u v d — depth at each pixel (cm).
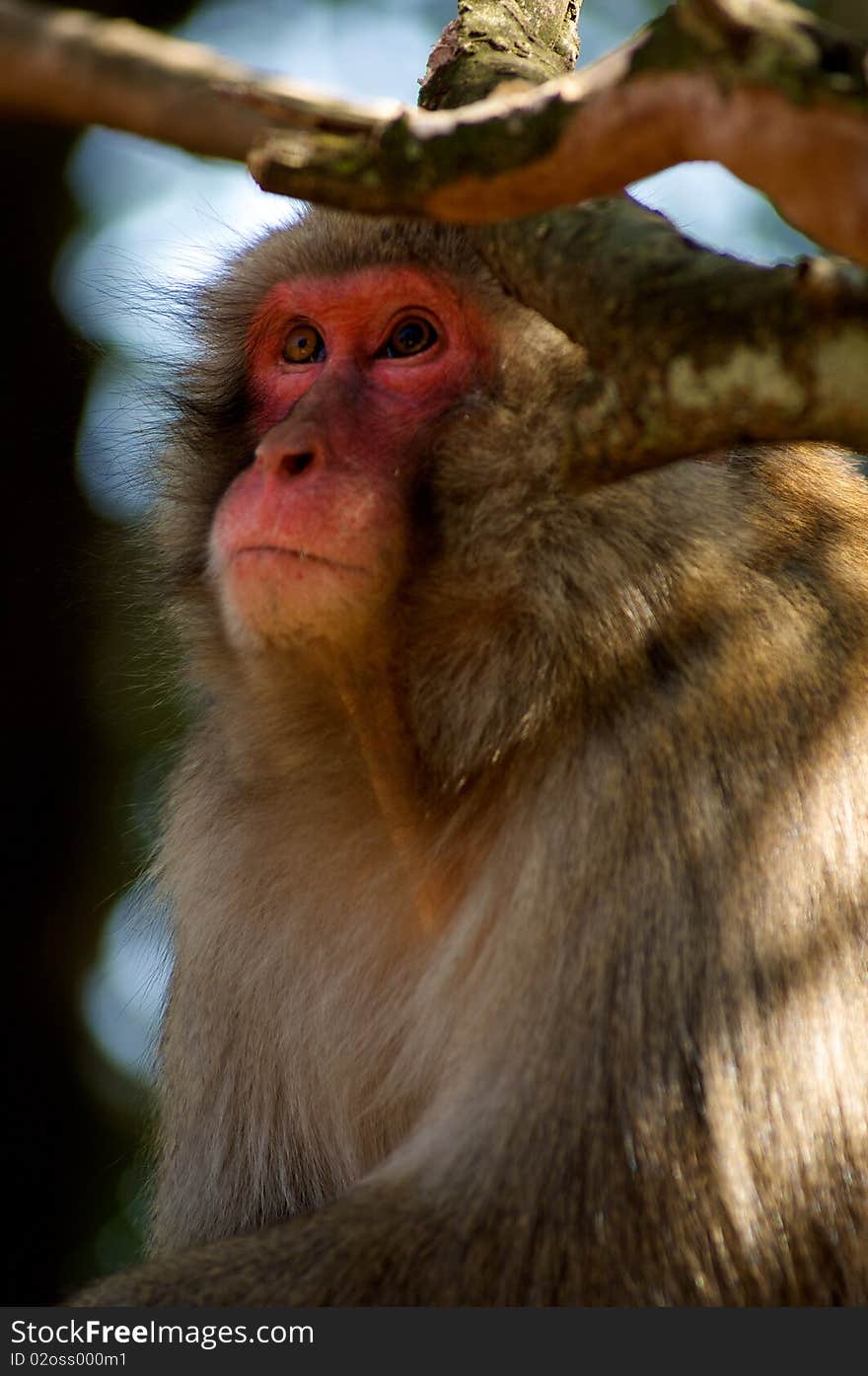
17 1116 1688
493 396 801
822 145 445
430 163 499
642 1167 691
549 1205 690
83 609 1152
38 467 1683
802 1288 710
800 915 743
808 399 514
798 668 791
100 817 1752
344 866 830
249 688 852
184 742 984
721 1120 701
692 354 528
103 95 459
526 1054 718
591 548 766
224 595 810
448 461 790
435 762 790
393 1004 824
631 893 730
